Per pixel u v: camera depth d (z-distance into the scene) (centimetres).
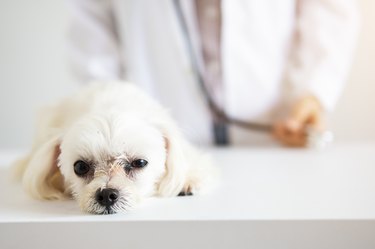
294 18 146
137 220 60
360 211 62
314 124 135
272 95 143
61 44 193
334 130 189
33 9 190
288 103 144
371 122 187
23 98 199
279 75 143
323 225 58
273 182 85
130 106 92
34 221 61
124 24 143
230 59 136
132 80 146
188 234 60
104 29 152
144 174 78
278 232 59
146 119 86
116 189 69
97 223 60
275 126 140
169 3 136
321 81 135
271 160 112
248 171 98
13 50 195
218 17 137
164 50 141
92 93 102
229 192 78
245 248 59
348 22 138
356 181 84
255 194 75
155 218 61
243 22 135
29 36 193
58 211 69
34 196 79
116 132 77
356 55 181
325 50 138
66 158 78
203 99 141
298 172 95
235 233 59
